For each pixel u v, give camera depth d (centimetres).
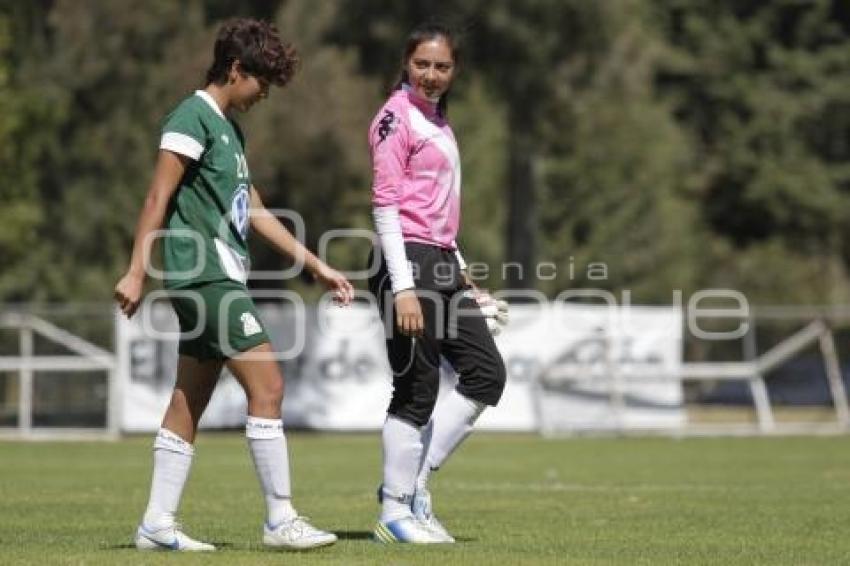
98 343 8275
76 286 13025
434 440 3009
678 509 3847
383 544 2856
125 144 13038
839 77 16650
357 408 8219
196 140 2644
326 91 12075
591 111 13512
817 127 17038
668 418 8644
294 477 5309
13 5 12488
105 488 4625
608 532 3219
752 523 3447
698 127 16900
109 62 12750
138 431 8206
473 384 2994
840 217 16800
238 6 12962
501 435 8512
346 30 12269
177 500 2752
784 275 16600
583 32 11844
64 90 12675
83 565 2483
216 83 2717
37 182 12569
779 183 16538
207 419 8019
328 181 12306
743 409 8844
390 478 2927
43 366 8256
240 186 2698
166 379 8219
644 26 14825
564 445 7644
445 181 2933
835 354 8950
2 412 8250
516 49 11644
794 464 6141
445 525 3378
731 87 16638
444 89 2941
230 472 5534
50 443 7781
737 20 16788
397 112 2914
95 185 13188
